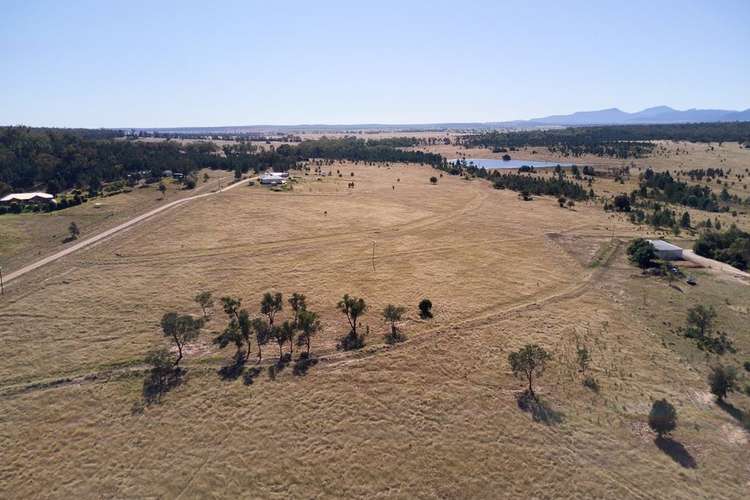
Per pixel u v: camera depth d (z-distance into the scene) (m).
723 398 44.12
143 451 37.66
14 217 113.56
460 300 67.88
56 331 57.19
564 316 62.56
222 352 53.12
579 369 49.31
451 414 42.09
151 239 97.94
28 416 41.69
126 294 68.88
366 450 37.72
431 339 56.09
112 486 34.22
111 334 56.75
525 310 64.56
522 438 38.94
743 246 84.44
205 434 39.59
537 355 45.12
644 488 33.72
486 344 54.81
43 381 46.81
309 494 33.47
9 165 160.00
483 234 106.31
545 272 80.81
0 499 33.03
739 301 66.94
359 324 59.91
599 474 35.03
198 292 70.31
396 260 86.88
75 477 35.03
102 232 102.38
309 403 43.72
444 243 98.62
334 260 86.56
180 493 33.56
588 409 42.75
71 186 159.75
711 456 36.88
